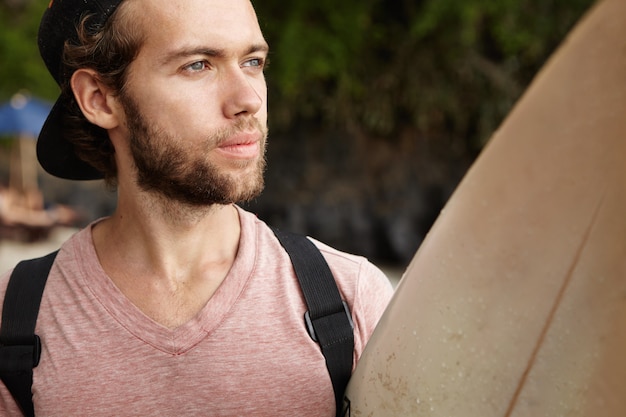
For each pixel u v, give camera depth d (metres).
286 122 10.44
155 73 1.26
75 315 1.35
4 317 1.37
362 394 1.10
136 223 1.36
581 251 0.77
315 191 10.52
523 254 0.81
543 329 0.80
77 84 1.38
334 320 1.34
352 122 10.41
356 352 1.37
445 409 0.89
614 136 0.74
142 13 1.26
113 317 1.33
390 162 10.52
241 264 1.35
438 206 10.49
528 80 10.26
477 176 0.87
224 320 1.32
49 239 12.05
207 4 1.25
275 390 1.30
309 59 9.95
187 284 1.35
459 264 0.88
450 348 0.89
